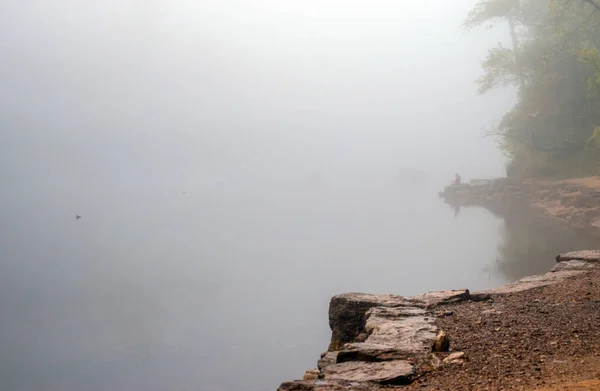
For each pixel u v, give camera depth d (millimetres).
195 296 31297
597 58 42750
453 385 6020
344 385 6133
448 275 26141
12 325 27344
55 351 23312
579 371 6129
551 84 52188
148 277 37750
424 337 7895
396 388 6035
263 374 19422
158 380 19203
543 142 54750
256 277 34906
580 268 12836
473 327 8352
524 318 8695
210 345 22781
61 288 35688
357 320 10047
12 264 44938
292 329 24297
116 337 24703
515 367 6480
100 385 19156
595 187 38875
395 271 29703
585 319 8422
